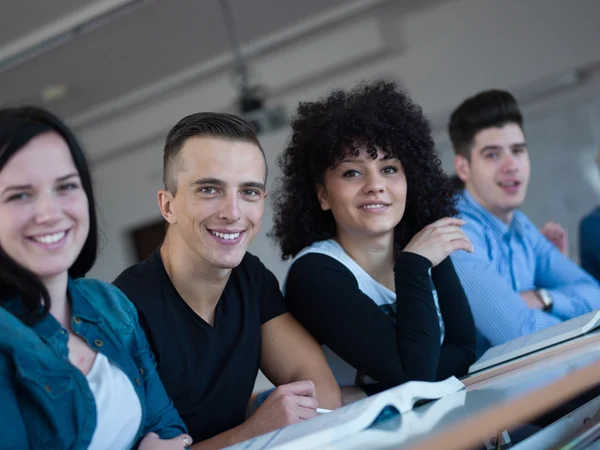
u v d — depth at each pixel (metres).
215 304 1.59
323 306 1.75
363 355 1.71
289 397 1.46
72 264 1.23
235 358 1.59
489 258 2.43
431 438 0.82
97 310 1.23
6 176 1.08
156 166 7.66
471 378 1.56
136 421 1.21
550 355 1.54
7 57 5.82
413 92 6.67
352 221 1.83
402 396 1.15
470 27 6.44
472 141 2.50
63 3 5.36
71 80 6.67
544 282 2.58
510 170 2.46
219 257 1.49
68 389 1.10
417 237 1.79
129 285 1.52
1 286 1.10
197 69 6.96
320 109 1.92
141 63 6.65
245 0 5.86
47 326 1.12
